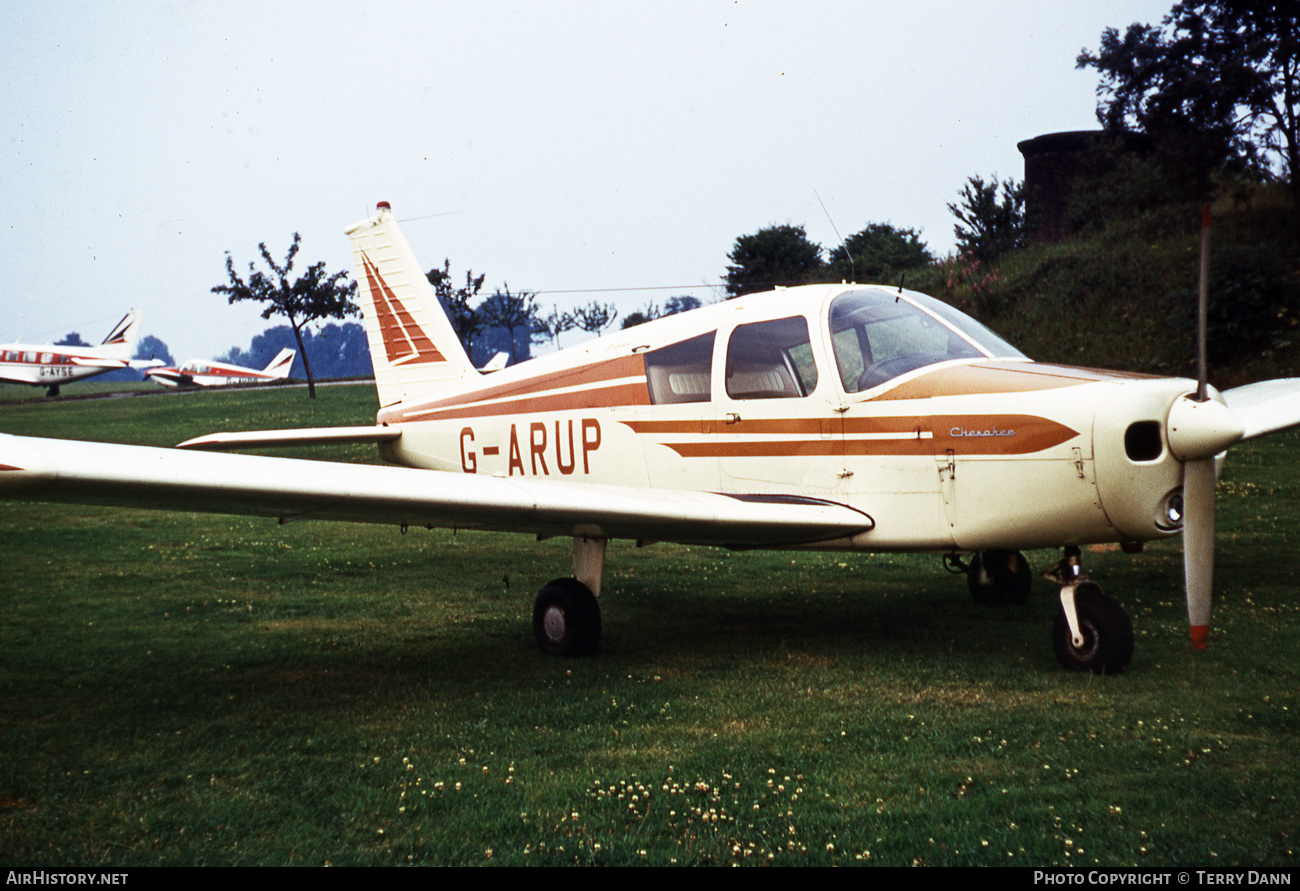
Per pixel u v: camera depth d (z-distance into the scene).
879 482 4.62
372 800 2.88
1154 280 18.94
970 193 23.81
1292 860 2.37
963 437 4.31
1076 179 26.89
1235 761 3.04
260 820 2.74
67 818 2.76
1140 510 3.93
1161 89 20.33
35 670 4.43
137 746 3.42
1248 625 4.86
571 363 6.14
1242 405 6.20
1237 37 19.84
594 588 4.83
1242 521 8.02
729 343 5.26
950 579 6.54
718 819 2.69
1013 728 3.40
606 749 3.32
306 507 3.82
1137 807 2.71
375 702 3.96
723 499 4.79
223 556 7.70
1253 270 16.69
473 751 3.31
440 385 7.64
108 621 5.43
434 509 4.00
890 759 3.13
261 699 4.00
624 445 5.76
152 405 27.27
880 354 4.77
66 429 20.34
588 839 2.58
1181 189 20.81
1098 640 4.07
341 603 5.96
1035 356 18.38
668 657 4.67
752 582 6.64
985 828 2.60
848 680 4.13
